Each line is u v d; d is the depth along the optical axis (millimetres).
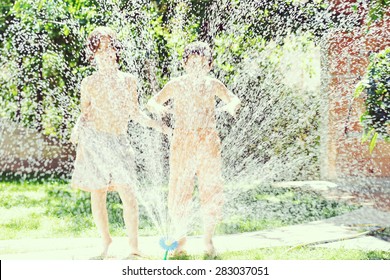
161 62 9328
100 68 4625
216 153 4742
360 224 6117
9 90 10609
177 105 4766
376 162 9508
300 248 4973
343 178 9648
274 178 9625
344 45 9453
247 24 9359
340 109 9711
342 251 4828
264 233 5723
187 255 4707
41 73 10469
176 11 9281
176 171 4750
